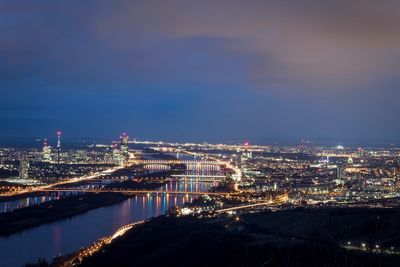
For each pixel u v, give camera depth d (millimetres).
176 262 168750
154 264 172375
